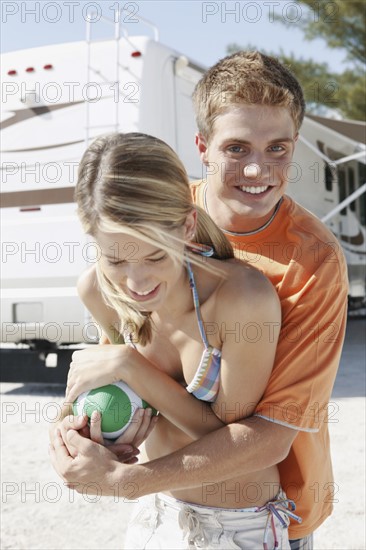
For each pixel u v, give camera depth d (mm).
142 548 1745
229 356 1569
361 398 6086
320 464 1789
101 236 1471
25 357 6082
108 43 5910
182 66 6043
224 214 1836
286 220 1808
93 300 1833
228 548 1638
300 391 1608
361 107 15773
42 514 3549
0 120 6250
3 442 4719
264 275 1624
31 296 5910
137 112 5785
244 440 1555
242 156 1726
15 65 6242
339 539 3268
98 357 1650
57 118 6051
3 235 6094
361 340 10383
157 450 1835
